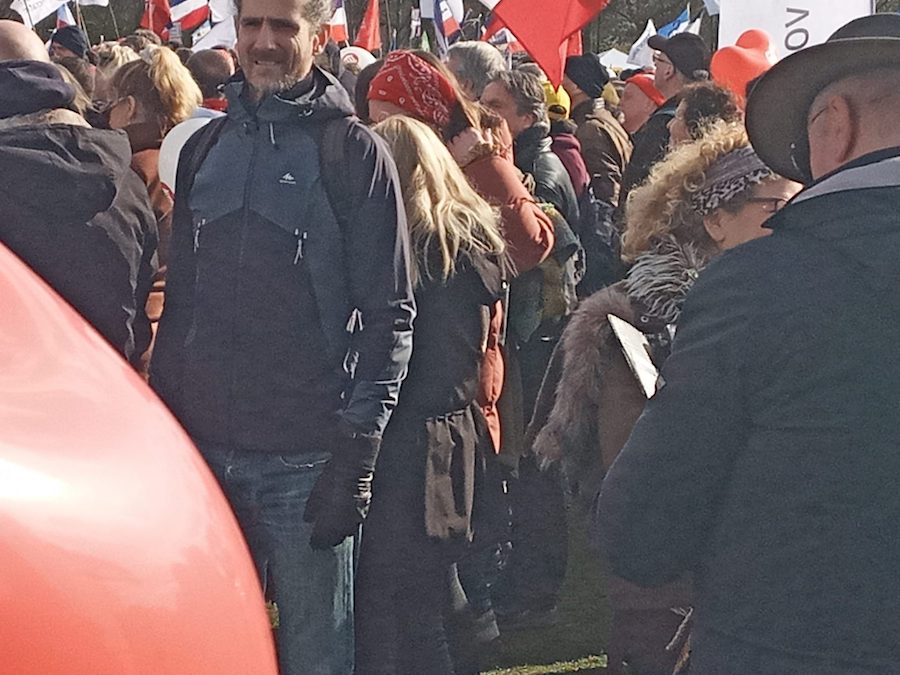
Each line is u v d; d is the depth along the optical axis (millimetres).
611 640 2785
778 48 4348
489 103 5355
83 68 6059
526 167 5371
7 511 1047
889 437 1798
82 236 3266
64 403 1206
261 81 2967
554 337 5000
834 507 1806
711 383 1877
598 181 6578
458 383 3404
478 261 3400
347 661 3107
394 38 23516
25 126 3240
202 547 1193
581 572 5383
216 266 2973
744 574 1864
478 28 18859
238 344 2955
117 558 1092
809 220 1911
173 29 16094
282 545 3016
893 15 2086
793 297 1850
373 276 2969
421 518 3346
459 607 3586
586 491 2889
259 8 2938
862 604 1795
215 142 3055
